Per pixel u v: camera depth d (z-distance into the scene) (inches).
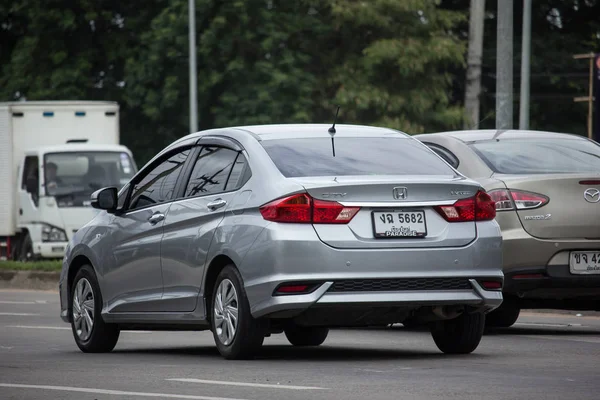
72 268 1069.1
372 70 3742.6
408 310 864.3
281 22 3649.1
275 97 3545.8
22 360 935.0
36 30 3772.1
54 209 2524.6
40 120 2674.7
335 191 845.8
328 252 837.2
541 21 4165.8
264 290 842.2
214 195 912.3
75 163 2549.2
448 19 3853.3
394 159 909.8
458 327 920.3
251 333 864.3
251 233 855.1
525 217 1104.8
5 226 2667.3
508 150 1176.8
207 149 954.1
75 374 818.2
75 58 3796.8
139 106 3759.8
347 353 963.3
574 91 4104.3
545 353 949.8
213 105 3668.8
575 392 698.8
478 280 872.9
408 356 928.9
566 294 1117.1
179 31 3563.0
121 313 994.1
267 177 869.8
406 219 857.5
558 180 1110.4
